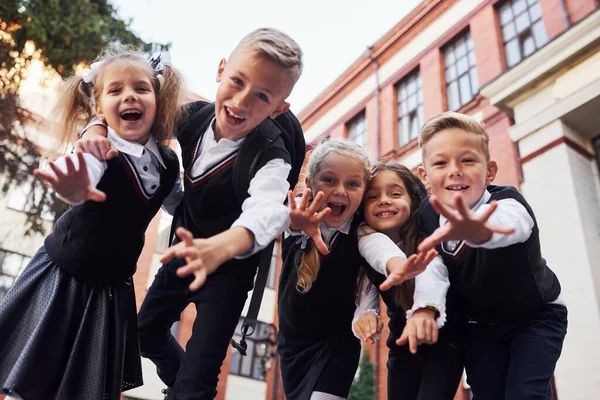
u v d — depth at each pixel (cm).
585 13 689
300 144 189
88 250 153
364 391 769
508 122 716
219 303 168
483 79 820
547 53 650
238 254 120
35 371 138
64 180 117
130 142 157
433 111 905
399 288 170
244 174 158
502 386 161
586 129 635
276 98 152
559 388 510
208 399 159
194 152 171
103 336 153
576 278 538
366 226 183
